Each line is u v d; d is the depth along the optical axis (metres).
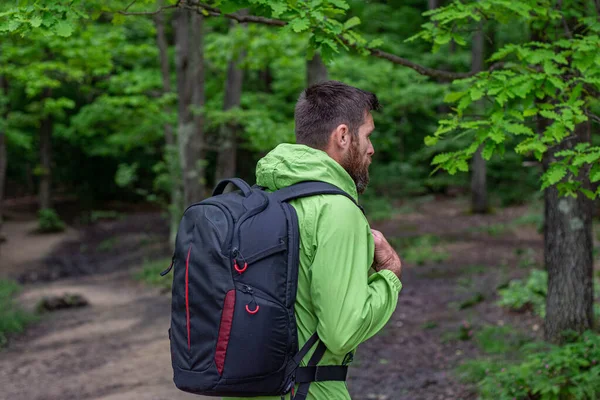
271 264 1.58
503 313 8.17
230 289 1.55
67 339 9.67
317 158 1.73
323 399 1.66
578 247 5.24
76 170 31.22
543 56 3.38
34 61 12.52
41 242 22.39
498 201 21.73
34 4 2.85
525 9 3.68
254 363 1.53
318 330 1.60
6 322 10.31
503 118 3.25
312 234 1.62
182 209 16.02
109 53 12.70
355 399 5.88
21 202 31.80
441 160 3.26
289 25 3.20
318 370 1.64
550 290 5.43
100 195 31.66
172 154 15.77
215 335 1.55
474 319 8.12
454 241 15.35
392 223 19.33
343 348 1.55
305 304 1.64
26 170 34.56
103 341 9.30
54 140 30.08
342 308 1.55
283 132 11.81
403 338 7.82
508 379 4.91
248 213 1.62
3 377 7.62
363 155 1.84
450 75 4.04
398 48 18.28
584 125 4.41
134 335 9.56
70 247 21.31
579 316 5.28
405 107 18.58
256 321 1.53
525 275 10.50
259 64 12.52
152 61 18.72
